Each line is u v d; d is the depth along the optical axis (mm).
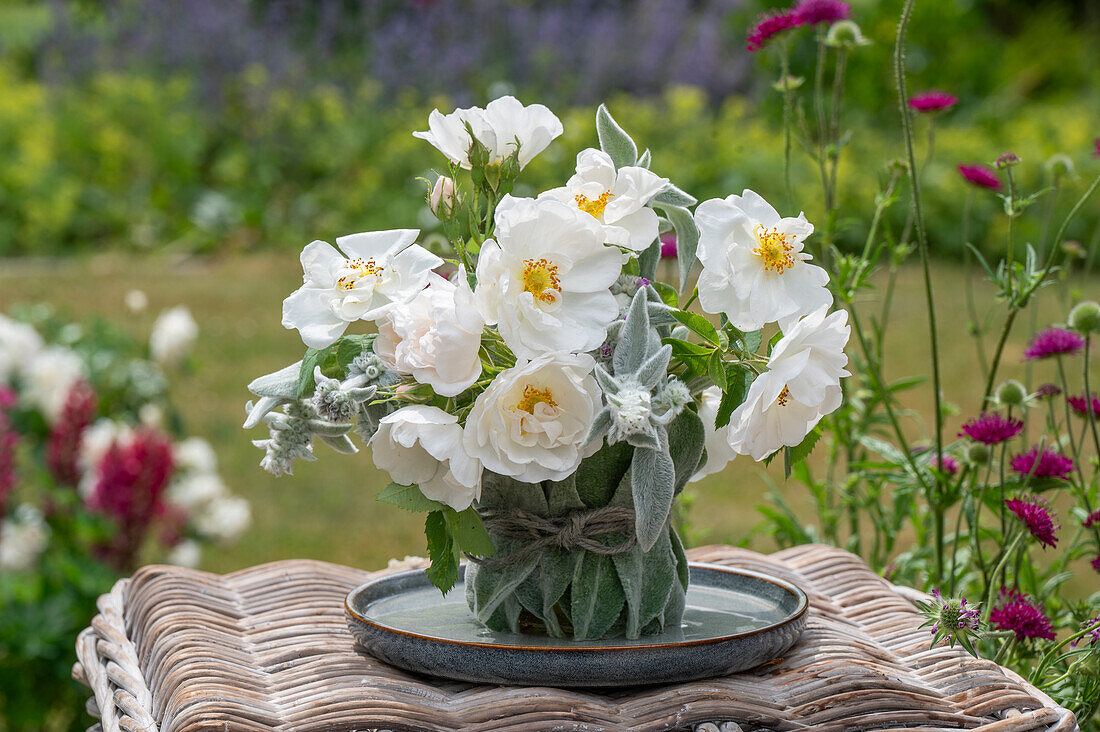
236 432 3865
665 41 7098
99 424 2629
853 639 1505
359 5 8195
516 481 1413
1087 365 1767
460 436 1333
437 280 1376
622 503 1415
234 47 7273
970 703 1417
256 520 3215
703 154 6320
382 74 7098
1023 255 5770
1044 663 1636
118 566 2371
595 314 1344
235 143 6957
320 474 3635
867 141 6434
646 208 1389
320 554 2965
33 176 6355
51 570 2232
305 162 6805
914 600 1644
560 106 6773
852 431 2049
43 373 2504
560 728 1358
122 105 6824
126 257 6203
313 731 1363
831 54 7277
